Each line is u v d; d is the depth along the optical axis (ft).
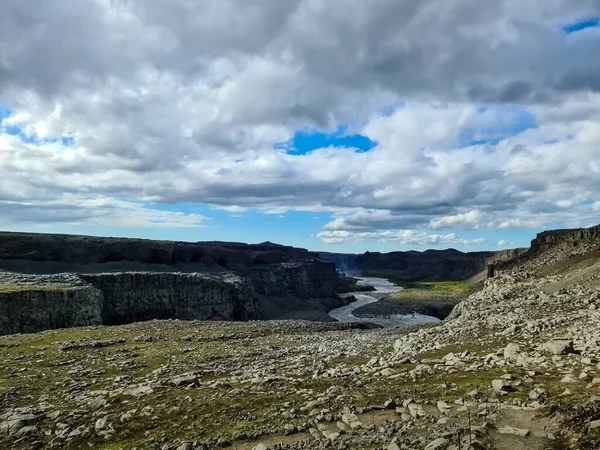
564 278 184.55
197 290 426.10
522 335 89.92
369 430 44.55
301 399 59.82
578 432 36.40
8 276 302.04
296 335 172.65
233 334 167.94
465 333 106.73
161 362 113.09
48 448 49.06
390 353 103.76
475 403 48.39
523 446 35.73
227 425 51.13
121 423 54.85
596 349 64.95
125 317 367.04
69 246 524.11
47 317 231.91
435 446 36.35
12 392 80.07
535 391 48.62
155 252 587.68
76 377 94.84
